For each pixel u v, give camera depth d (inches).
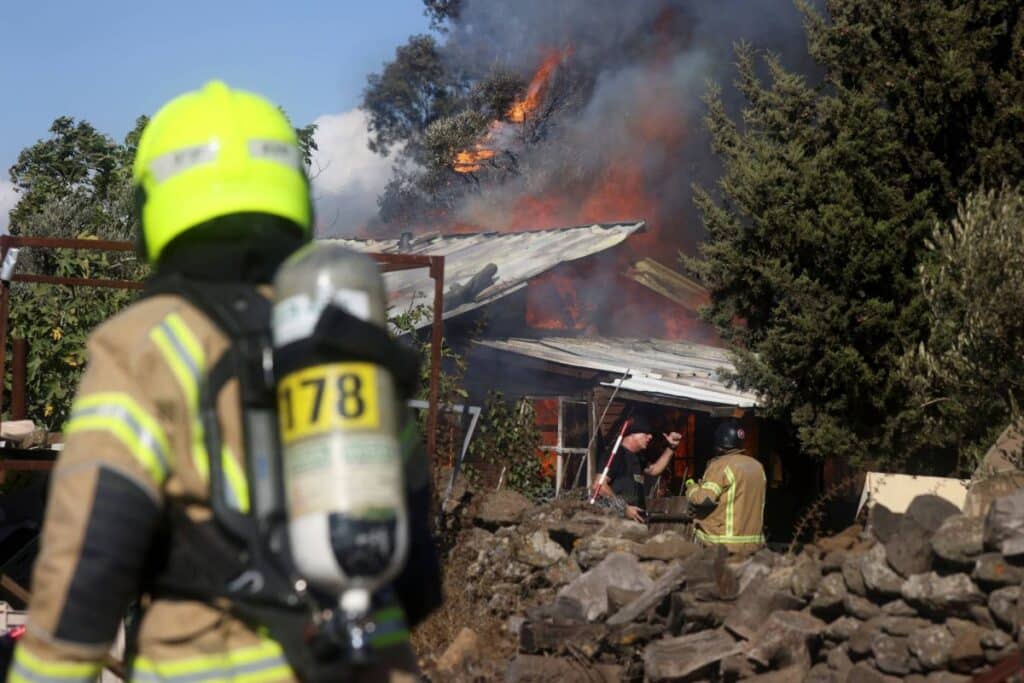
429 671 248.1
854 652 207.3
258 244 84.5
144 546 75.2
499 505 317.4
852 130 496.7
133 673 78.6
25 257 476.7
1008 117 476.4
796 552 270.4
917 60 499.2
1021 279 371.2
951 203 494.3
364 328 75.7
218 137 86.1
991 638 188.2
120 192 641.6
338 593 74.1
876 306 479.5
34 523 274.5
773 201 506.6
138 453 75.0
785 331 504.4
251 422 77.3
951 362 393.1
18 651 74.5
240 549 76.9
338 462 73.5
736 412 555.2
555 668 232.2
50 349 398.0
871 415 486.0
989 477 265.9
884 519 217.8
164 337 77.8
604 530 294.0
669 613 236.8
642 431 462.6
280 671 77.7
